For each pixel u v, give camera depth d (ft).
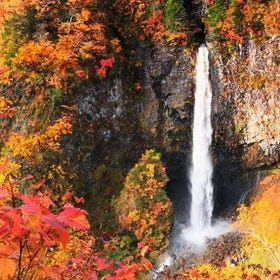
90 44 74.84
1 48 74.69
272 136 92.02
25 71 51.96
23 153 55.16
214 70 92.32
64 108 78.95
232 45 91.15
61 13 79.71
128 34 91.50
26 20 76.69
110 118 87.71
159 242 77.36
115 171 87.81
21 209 6.28
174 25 89.97
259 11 90.33
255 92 91.56
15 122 77.41
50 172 73.56
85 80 81.92
